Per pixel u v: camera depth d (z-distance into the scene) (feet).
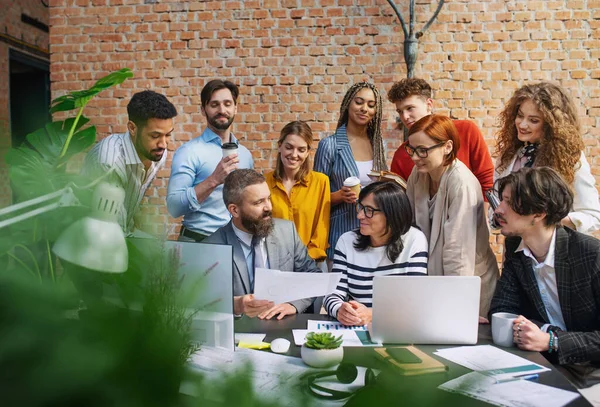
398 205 8.02
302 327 7.25
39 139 6.09
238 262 8.43
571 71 15.79
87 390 1.42
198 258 5.27
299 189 11.05
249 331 7.02
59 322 1.53
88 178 3.10
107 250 2.11
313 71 16.70
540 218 6.91
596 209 8.62
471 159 11.05
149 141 7.66
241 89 17.03
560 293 6.95
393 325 6.54
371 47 16.40
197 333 1.95
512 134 9.29
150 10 17.17
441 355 6.12
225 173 10.00
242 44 16.92
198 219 10.93
